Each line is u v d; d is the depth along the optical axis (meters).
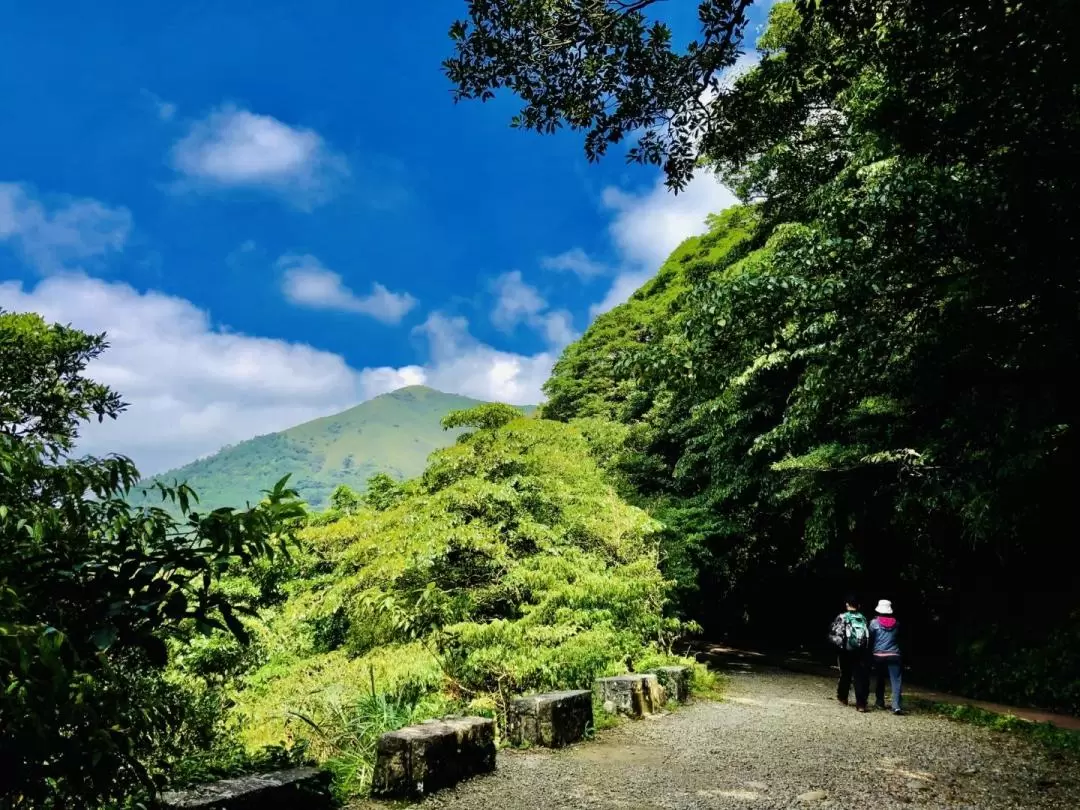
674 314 25.31
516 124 7.08
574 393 35.28
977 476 8.96
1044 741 7.24
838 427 12.72
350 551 10.36
